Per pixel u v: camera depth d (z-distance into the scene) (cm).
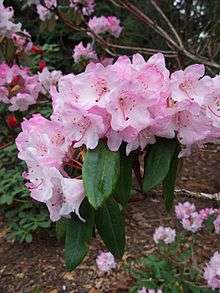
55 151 109
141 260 303
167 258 296
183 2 376
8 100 271
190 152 114
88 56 343
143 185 112
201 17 375
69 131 106
